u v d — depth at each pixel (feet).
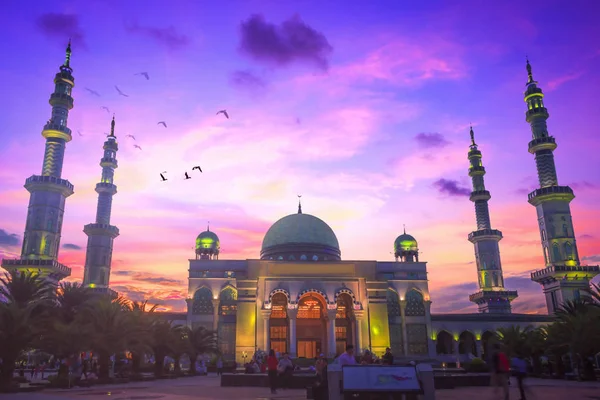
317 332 277.44
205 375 212.64
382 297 271.08
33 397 83.76
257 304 261.24
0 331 104.01
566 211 317.01
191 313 287.89
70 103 309.01
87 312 151.84
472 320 301.22
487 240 358.64
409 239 350.43
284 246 308.81
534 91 340.39
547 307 318.45
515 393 87.71
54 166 295.69
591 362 138.72
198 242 343.26
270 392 94.99
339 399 56.54
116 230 339.16
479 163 381.81
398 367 57.72
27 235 280.51
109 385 127.03
